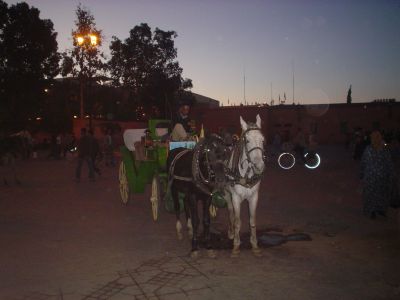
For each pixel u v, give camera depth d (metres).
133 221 10.09
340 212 10.84
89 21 42.53
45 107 47.88
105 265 6.81
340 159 28.77
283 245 7.84
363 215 10.45
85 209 11.59
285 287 5.82
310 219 10.02
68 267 6.73
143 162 10.48
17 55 45.44
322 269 6.54
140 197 13.81
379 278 6.14
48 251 7.60
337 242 8.03
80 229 9.27
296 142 24.25
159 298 5.50
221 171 6.98
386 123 46.47
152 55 47.22
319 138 48.47
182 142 9.20
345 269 6.53
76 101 48.28
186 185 7.50
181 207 9.00
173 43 47.84
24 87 46.03
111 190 15.20
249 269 6.56
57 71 47.62
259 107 48.22
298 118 48.78
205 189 7.07
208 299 5.45
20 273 6.48
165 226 9.57
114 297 5.56
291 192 14.24
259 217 10.27
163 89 46.94
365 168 10.00
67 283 6.06
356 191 14.34
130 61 47.03
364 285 5.88
